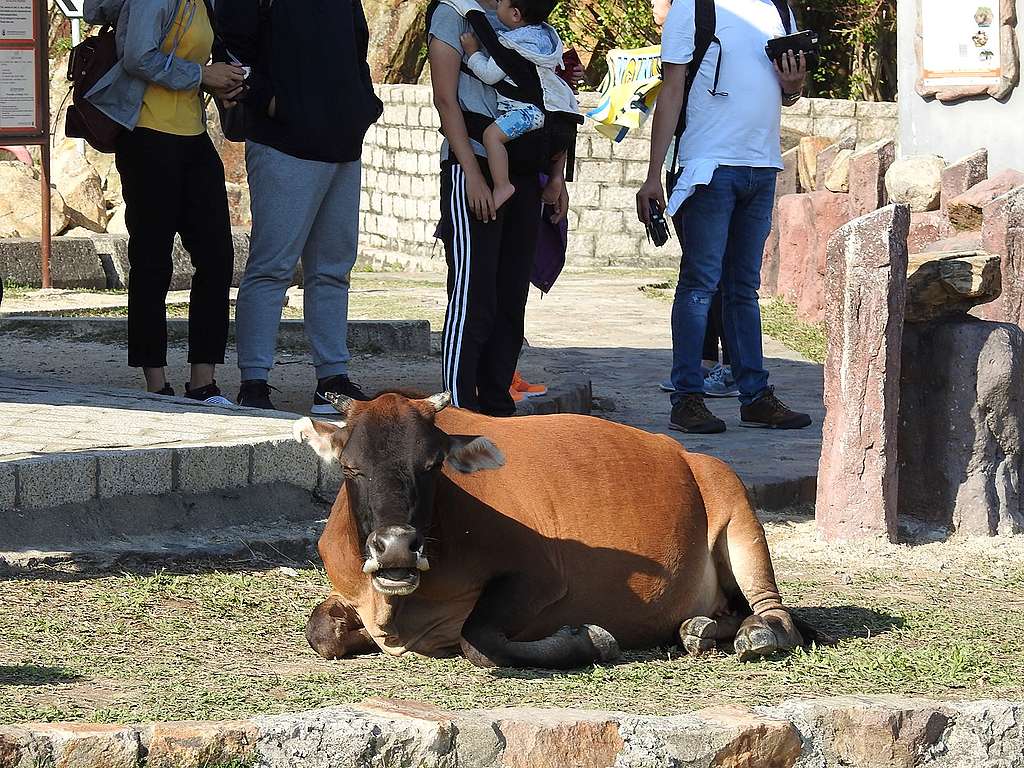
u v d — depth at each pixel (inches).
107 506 293.3
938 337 337.4
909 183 629.0
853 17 1227.2
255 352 387.9
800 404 486.9
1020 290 388.2
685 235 427.8
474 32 355.6
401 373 484.1
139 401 372.8
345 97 381.1
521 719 191.8
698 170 414.3
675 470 246.8
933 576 304.7
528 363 530.9
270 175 379.2
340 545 227.3
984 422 334.6
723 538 249.8
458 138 358.3
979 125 665.0
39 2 693.3
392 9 1288.1
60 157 1086.4
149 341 396.5
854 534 328.8
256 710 196.4
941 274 333.7
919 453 343.3
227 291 392.8
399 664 228.5
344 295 398.0
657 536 238.5
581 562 232.7
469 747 189.5
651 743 192.9
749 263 434.9
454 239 362.3
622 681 220.2
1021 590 293.7
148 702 199.0
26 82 696.4
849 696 212.5
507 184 357.7
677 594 241.8
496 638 221.9
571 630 229.6
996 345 332.2
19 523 281.0
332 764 184.9
